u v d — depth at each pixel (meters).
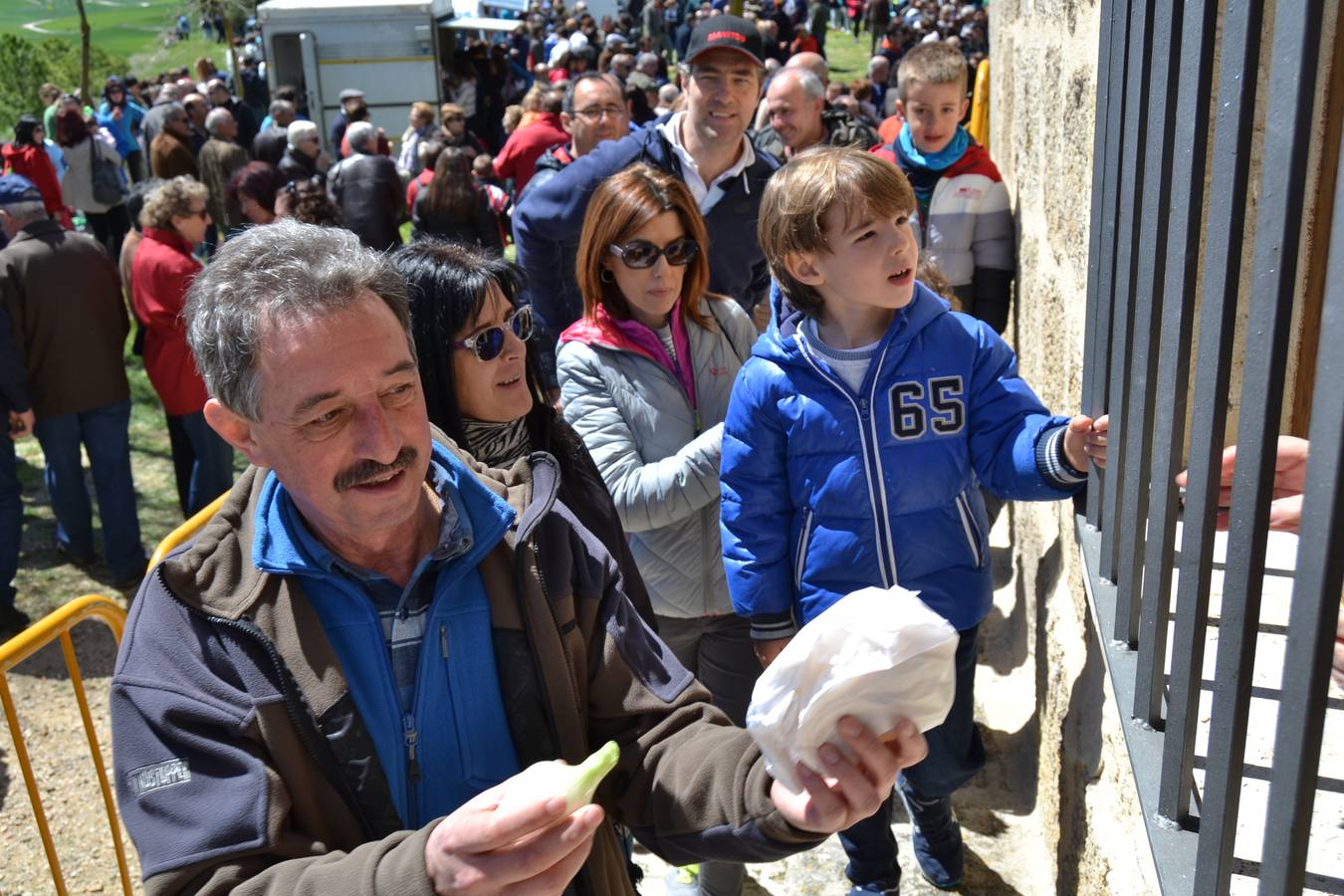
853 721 1.12
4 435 5.17
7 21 61.56
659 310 2.63
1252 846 1.37
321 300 1.25
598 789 1.50
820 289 2.25
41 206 5.21
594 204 2.64
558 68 14.81
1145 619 1.59
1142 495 1.71
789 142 4.71
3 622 5.28
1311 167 1.91
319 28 16.33
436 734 1.40
